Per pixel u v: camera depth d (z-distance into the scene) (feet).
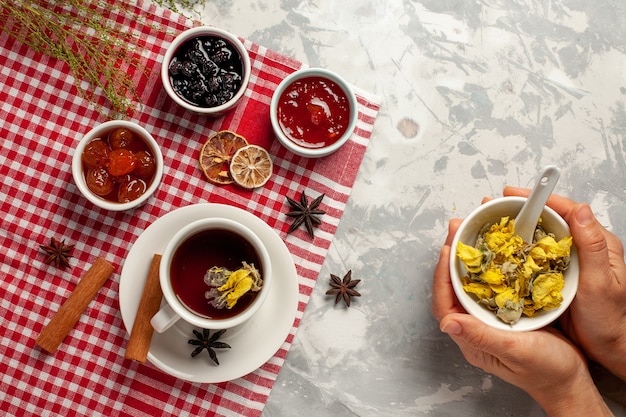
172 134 2.52
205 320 2.25
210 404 2.53
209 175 2.49
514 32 2.63
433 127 2.61
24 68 2.49
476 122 2.62
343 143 2.41
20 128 2.50
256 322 2.43
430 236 2.60
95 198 2.35
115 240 2.51
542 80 2.63
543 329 2.46
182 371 2.42
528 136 2.63
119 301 2.40
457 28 2.61
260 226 2.38
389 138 2.60
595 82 2.64
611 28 2.64
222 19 2.57
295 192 2.54
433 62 2.61
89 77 2.42
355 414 2.59
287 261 2.40
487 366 2.44
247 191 2.52
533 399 2.61
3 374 2.49
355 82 2.59
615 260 2.38
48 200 2.50
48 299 2.50
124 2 2.49
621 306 2.35
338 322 2.59
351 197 2.59
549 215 2.29
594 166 2.64
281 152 2.53
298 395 2.59
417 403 2.60
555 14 2.63
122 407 2.52
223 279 2.30
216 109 2.37
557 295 2.26
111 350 2.51
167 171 2.51
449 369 2.60
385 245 2.60
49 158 2.50
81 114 2.51
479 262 2.28
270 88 2.52
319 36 2.59
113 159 2.35
